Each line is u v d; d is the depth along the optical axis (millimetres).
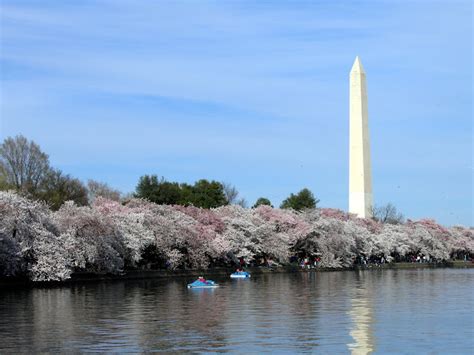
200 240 104312
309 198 181000
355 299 61469
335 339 38938
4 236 71500
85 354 34688
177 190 149625
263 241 118312
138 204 111750
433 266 160250
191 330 42031
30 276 74062
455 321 46156
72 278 82000
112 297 62188
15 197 76875
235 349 35938
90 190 169750
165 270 97938
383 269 139375
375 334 40625
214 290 71375
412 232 165625
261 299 61219
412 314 50000
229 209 128000
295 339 38906
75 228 83000
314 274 111562
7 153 119625
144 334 40438
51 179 125312
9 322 45125
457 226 191500
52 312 50406
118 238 89812
